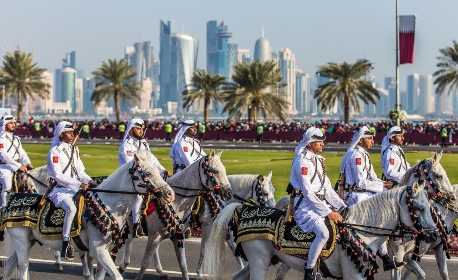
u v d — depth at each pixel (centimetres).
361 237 1062
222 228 1116
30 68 8562
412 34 4925
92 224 1175
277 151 4934
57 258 1471
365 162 1230
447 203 1215
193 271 1461
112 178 1197
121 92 8656
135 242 1766
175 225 1272
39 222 1222
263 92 7631
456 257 1579
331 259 1059
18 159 1662
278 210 1101
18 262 1245
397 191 1069
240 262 1417
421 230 1035
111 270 1165
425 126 6431
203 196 1333
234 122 7325
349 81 7462
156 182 1148
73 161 1246
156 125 7356
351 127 6631
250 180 1423
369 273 1045
